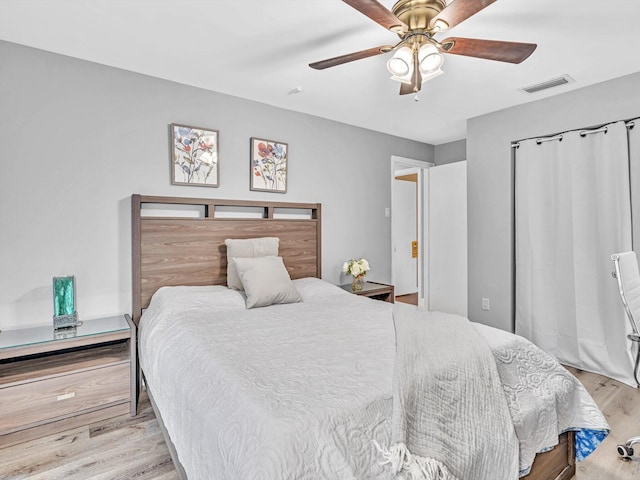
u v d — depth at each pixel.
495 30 2.10
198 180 2.92
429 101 3.28
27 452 1.88
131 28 2.08
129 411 2.26
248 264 2.64
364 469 1.00
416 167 4.85
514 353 1.66
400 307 2.39
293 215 3.56
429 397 1.27
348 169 3.95
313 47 2.30
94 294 2.51
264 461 0.92
